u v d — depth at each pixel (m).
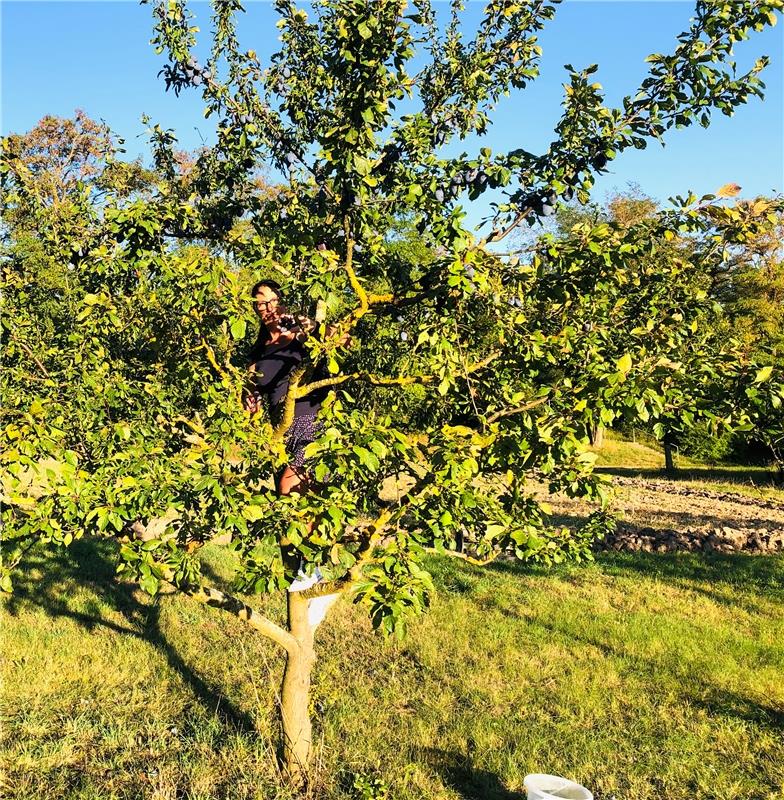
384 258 4.30
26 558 10.62
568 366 3.58
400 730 5.44
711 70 3.69
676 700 6.15
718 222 3.59
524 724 5.58
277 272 3.79
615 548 12.41
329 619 8.09
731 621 8.23
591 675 6.64
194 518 3.72
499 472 3.53
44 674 6.52
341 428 3.24
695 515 16.59
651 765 5.02
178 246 4.61
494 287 3.49
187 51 4.50
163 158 5.09
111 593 9.02
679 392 3.14
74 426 4.03
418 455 3.40
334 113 4.04
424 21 3.92
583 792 3.95
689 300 3.95
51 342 4.51
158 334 4.26
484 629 7.81
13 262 4.54
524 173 3.93
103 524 3.21
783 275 21.22
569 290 3.65
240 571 3.46
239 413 3.59
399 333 4.45
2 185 4.57
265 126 4.65
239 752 4.96
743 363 3.27
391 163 4.16
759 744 5.36
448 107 4.57
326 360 4.15
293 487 4.09
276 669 6.64
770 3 3.57
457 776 4.87
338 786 4.55
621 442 37.53
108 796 4.54
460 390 3.91
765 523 15.44
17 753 5.07
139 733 5.45
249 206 4.81
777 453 3.41
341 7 3.63
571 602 8.88
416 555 3.29
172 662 6.86
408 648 7.25
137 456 3.54
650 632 7.73
